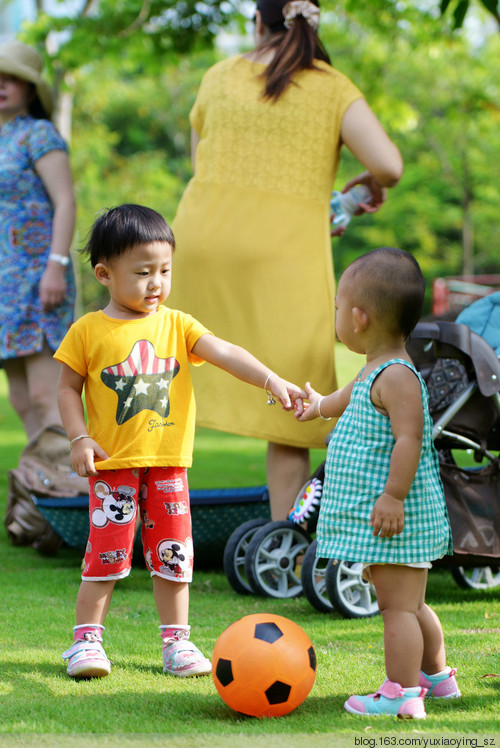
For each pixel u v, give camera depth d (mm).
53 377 6129
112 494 3365
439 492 3012
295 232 4883
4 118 6309
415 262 3090
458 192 33625
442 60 26094
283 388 3373
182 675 3273
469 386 4520
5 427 12477
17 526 5875
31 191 6062
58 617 4133
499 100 25531
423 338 4340
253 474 8414
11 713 2803
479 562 4523
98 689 3105
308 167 4922
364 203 5367
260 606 4523
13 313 6008
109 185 32531
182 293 4984
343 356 19766
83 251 3568
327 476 3053
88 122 30203
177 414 3467
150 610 4355
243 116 4992
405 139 31562
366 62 16047
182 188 38094
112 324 3445
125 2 12281
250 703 2758
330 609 4395
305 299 4844
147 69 13188
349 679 3205
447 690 2998
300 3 5004
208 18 12328
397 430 2883
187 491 3506
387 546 2875
